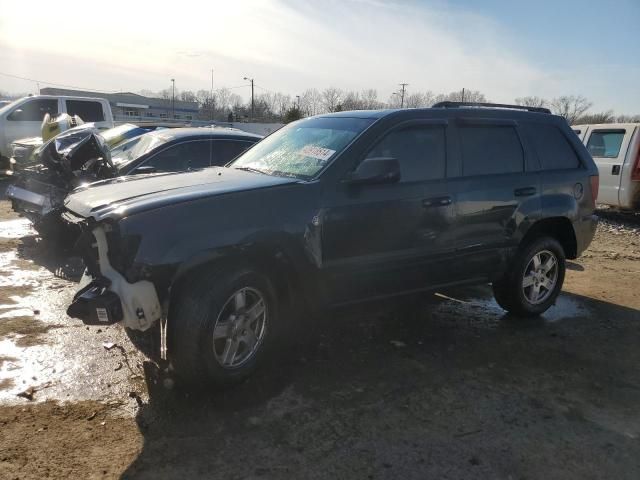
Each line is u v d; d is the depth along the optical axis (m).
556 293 5.44
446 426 3.31
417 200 4.23
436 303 5.71
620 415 3.53
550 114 5.49
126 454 2.93
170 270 3.25
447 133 4.55
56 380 3.68
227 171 4.40
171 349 3.43
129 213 3.23
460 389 3.80
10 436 3.02
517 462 2.98
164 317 3.39
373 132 4.14
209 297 3.36
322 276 3.87
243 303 3.59
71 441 3.01
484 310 5.55
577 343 4.73
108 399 3.47
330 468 2.87
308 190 3.79
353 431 3.22
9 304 5.08
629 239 10.02
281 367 4.02
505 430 3.30
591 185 5.51
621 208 11.69
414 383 3.86
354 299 4.10
